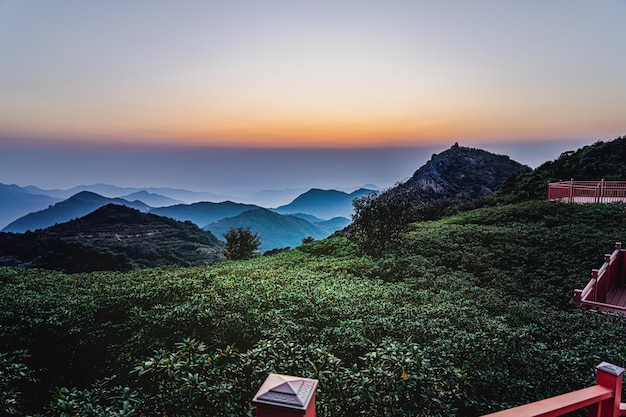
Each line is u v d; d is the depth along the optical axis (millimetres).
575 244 12977
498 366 4914
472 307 7914
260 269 12898
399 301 8398
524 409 1964
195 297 8234
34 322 7715
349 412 3473
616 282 11664
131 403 3951
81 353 6988
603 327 6945
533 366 4977
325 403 3449
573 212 16844
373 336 6109
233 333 6461
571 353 5410
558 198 20781
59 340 7293
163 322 6992
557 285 10477
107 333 7293
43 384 6441
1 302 8820
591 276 10477
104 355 6832
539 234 14375
